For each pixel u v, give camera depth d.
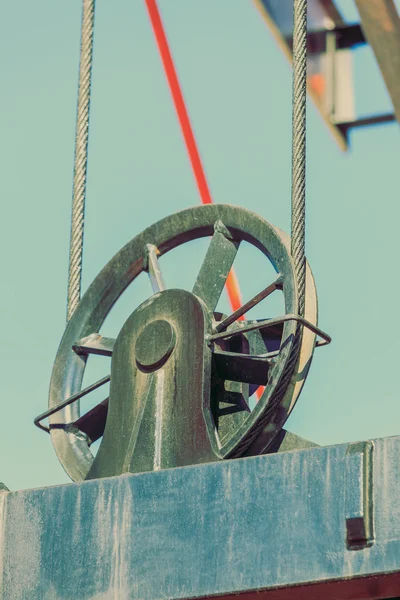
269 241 11.41
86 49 12.96
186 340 11.11
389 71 12.98
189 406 10.93
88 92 12.88
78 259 12.65
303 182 11.15
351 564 9.39
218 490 9.98
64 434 12.16
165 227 12.31
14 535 10.69
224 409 11.58
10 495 10.82
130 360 11.35
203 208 12.09
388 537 9.34
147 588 10.05
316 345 11.52
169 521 10.12
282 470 9.78
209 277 11.84
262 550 9.71
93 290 12.56
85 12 13.08
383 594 9.59
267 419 10.81
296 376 11.02
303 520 9.62
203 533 9.96
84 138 12.80
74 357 12.43
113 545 10.28
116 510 10.36
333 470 9.60
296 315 10.79
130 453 10.98
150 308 11.38
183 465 10.80
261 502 9.80
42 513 10.64
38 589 10.47
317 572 9.48
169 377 11.09
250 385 12.24
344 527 9.47
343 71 14.88
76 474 11.90
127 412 11.23
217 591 9.80
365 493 9.45
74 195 12.73
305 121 11.29
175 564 10.00
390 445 9.51
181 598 9.92
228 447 10.71
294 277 10.98
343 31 14.84
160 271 12.24
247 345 11.88
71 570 10.40
